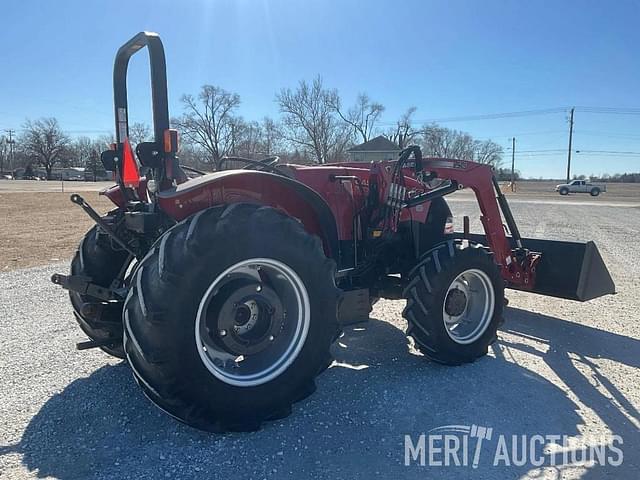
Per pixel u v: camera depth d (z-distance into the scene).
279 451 2.72
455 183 4.23
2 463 2.59
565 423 3.10
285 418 3.06
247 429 2.86
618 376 3.82
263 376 2.90
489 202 4.94
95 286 3.42
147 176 3.28
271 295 2.97
